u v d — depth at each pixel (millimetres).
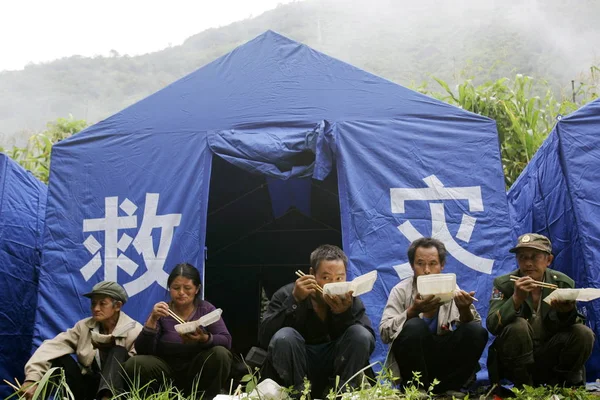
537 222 6266
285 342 3822
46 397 4258
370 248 5078
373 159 5258
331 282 3986
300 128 5391
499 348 4055
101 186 5555
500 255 5059
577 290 3746
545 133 8242
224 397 3600
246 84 5613
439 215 5137
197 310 4398
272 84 5570
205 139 5477
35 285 6805
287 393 3619
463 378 4230
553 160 5617
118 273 5332
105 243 5414
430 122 5332
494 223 5117
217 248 7582
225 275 7660
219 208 7051
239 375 4703
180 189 5402
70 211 5547
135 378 4039
